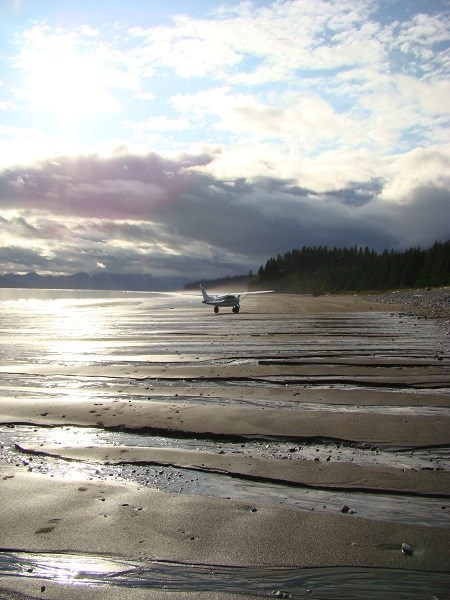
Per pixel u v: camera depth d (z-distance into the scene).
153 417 9.80
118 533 5.28
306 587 4.37
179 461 7.48
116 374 15.11
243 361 16.92
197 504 5.96
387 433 8.53
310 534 5.23
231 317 40.84
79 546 5.04
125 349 21.33
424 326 28.34
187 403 11.06
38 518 5.62
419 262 105.00
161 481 6.74
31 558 4.86
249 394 11.91
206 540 5.12
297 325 30.72
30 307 71.94
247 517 5.62
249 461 7.41
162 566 4.69
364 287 115.12
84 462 7.52
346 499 6.11
